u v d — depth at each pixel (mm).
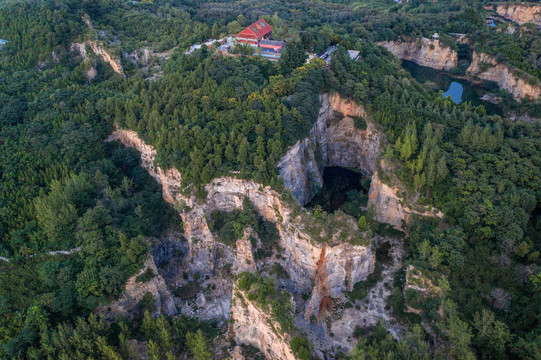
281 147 126312
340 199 146750
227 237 117875
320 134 156500
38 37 177000
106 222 112188
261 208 123062
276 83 146000
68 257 105125
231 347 99938
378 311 106750
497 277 103125
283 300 93438
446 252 107875
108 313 100500
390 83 163875
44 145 133500
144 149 134750
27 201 116750
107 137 142750
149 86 154000
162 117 132500
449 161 125312
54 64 174125
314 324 104562
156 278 107688
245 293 95375
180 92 144000
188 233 121438
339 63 162500
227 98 140500
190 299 115750
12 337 91125
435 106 153875
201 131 126562
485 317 91562
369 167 153375
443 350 92500
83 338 90125
